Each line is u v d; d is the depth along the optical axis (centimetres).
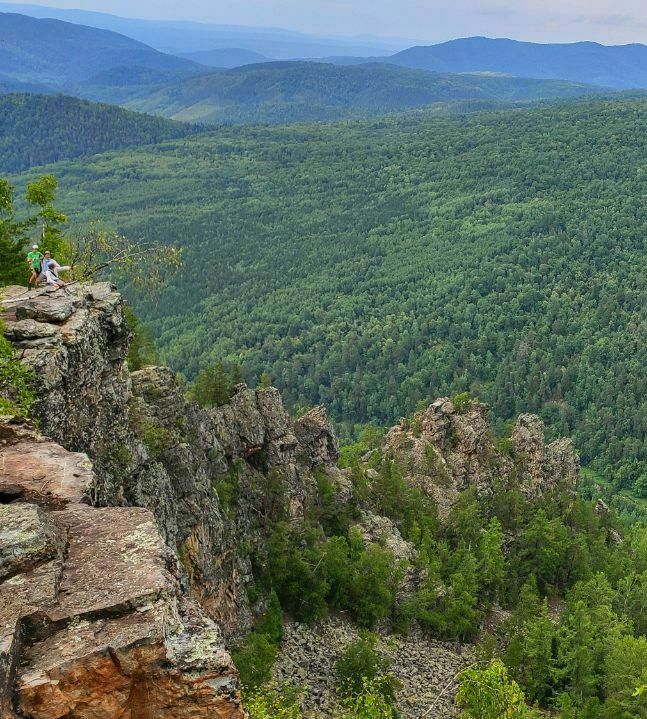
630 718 6481
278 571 6359
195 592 4759
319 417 9031
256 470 7044
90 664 1520
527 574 9494
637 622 9075
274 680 5528
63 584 1703
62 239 5569
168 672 1559
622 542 12031
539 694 7162
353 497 8669
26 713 1459
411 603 7400
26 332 3197
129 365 6216
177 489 4750
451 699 6153
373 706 4475
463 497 10019
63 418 3097
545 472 12044
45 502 2136
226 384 7212
